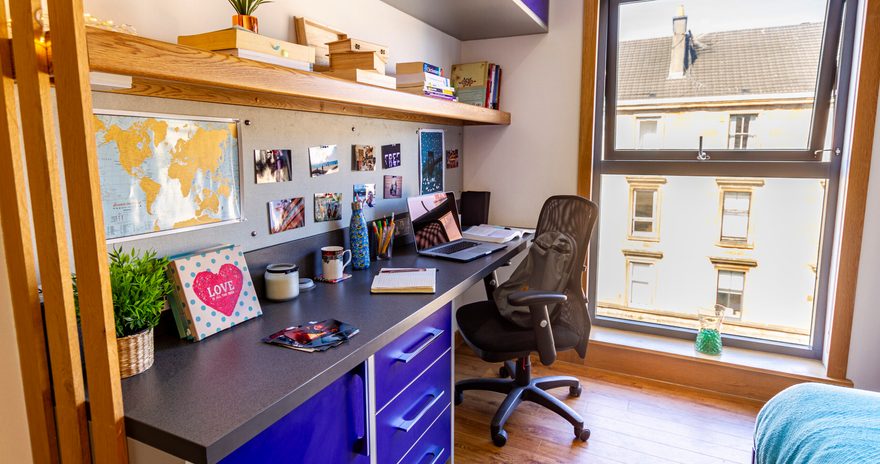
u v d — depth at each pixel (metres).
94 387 0.93
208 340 1.27
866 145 2.17
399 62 2.37
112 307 0.91
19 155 0.93
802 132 2.43
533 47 2.83
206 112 1.46
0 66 0.88
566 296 2.02
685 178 2.68
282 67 1.29
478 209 2.93
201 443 0.82
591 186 2.80
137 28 1.26
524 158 2.94
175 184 1.38
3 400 1.06
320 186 1.93
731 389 2.52
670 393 2.55
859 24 2.18
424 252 2.26
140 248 1.31
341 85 1.52
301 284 1.71
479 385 2.42
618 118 2.76
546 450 2.09
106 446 0.94
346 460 1.30
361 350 1.22
